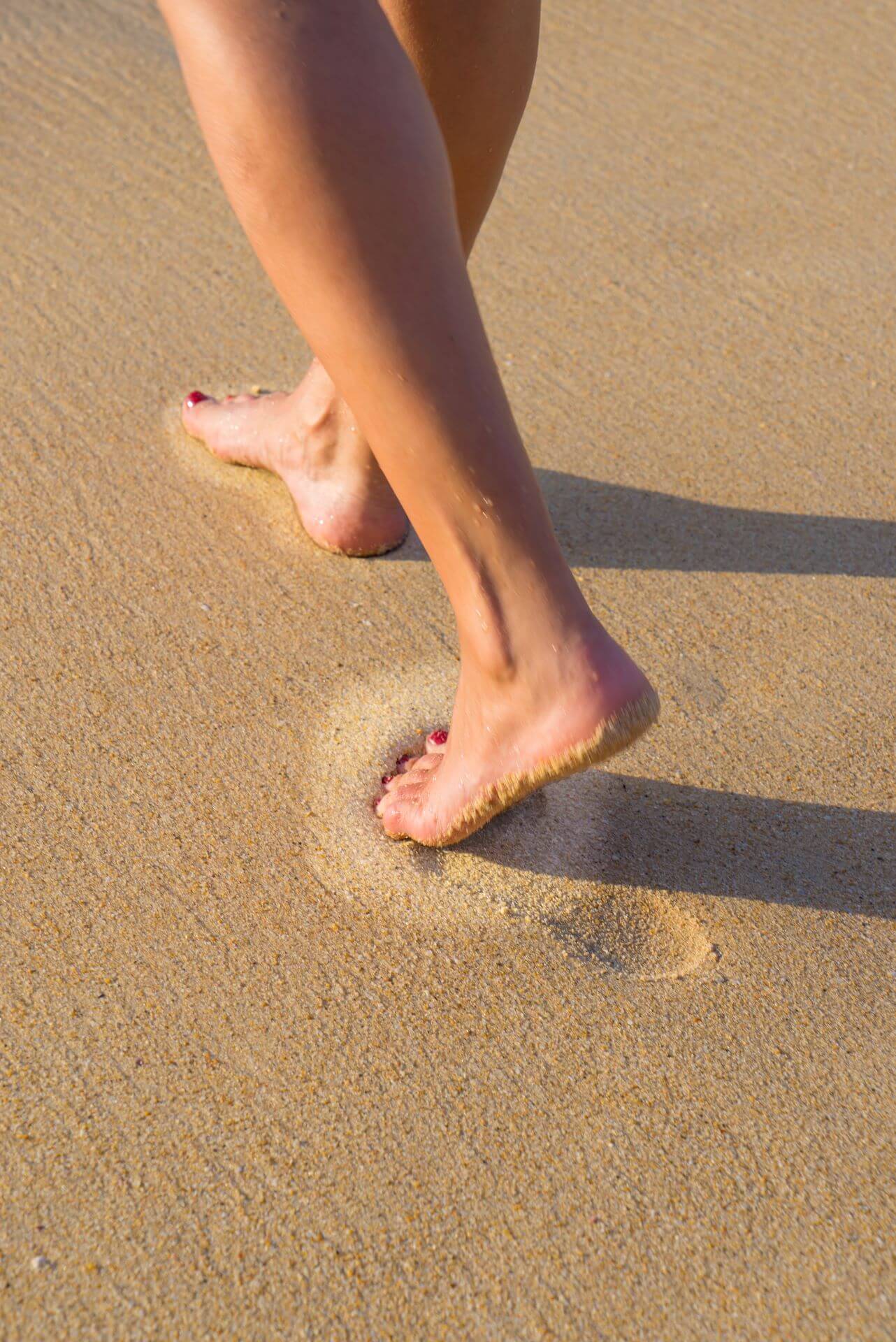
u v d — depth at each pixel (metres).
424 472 1.34
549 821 1.58
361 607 1.74
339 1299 1.33
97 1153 1.38
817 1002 1.47
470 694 1.44
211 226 2.29
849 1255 1.36
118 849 1.54
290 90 1.29
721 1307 1.33
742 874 1.55
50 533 1.78
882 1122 1.42
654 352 2.05
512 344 2.05
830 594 1.76
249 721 1.63
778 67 2.88
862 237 2.35
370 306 1.31
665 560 1.79
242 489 1.84
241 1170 1.37
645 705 1.39
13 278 2.12
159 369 1.97
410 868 1.54
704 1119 1.41
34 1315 1.31
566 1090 1.42
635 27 3.02
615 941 1.51
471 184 1.62
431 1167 1.38
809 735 1.64
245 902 1.51
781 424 1.94
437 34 1.52
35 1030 1.43
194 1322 1.31
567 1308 1.33
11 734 1.61
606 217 2.38
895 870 1.55
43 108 2.60
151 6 3.01
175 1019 1.44
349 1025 1.45
